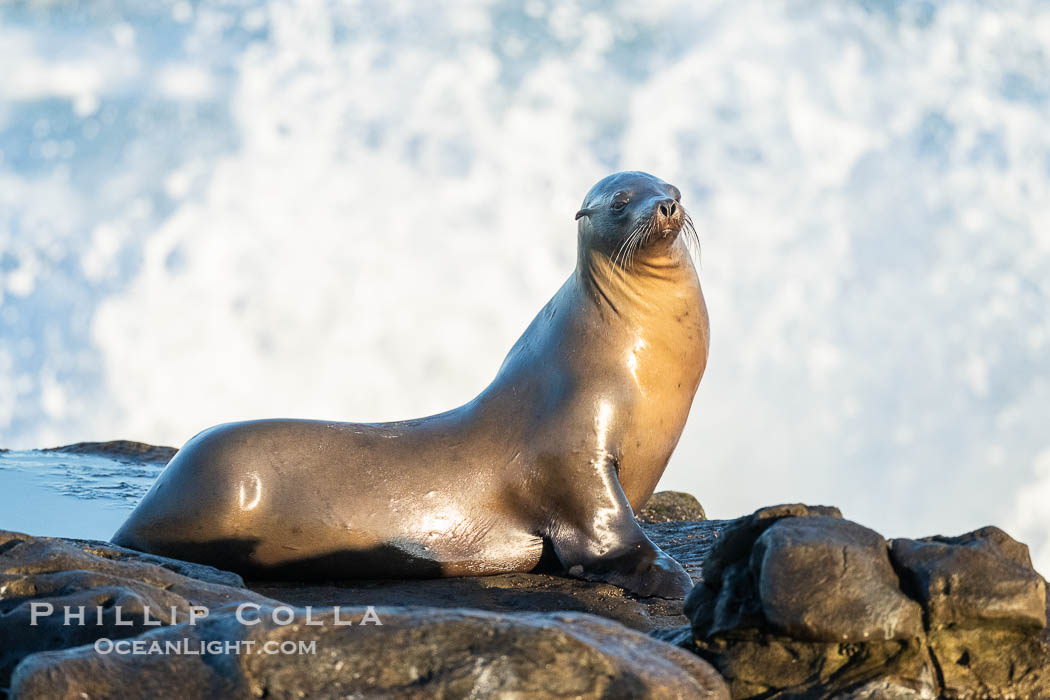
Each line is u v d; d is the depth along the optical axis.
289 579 30.36
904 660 19.16
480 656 16.55
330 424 30.92
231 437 30.31
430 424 31.11
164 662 16.83
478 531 30.14
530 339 32.06
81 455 48.69
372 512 29.84
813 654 19.34
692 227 32.75
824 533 19.86
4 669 20.17
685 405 31.84
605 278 31.19
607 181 31.97
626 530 29.31
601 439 29.91
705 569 21.09
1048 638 19.84
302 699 16.28
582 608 26.91
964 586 19.48
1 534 23.17
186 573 26.19
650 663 17.27
